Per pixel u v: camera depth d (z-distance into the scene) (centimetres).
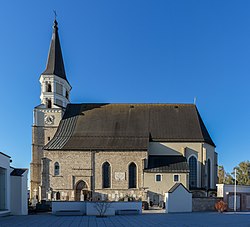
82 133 5378
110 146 5028
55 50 6006
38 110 5638
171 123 5594
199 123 5612
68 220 2589
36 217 2878
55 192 4881
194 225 2223
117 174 4894
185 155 5162
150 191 4700
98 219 2706
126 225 2206
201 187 5066
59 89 5862
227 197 4091
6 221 2461
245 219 2708
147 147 4962
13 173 3225
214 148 5666
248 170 7381
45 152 4975
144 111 5828
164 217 2923
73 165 4950
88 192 4866
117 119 5662
